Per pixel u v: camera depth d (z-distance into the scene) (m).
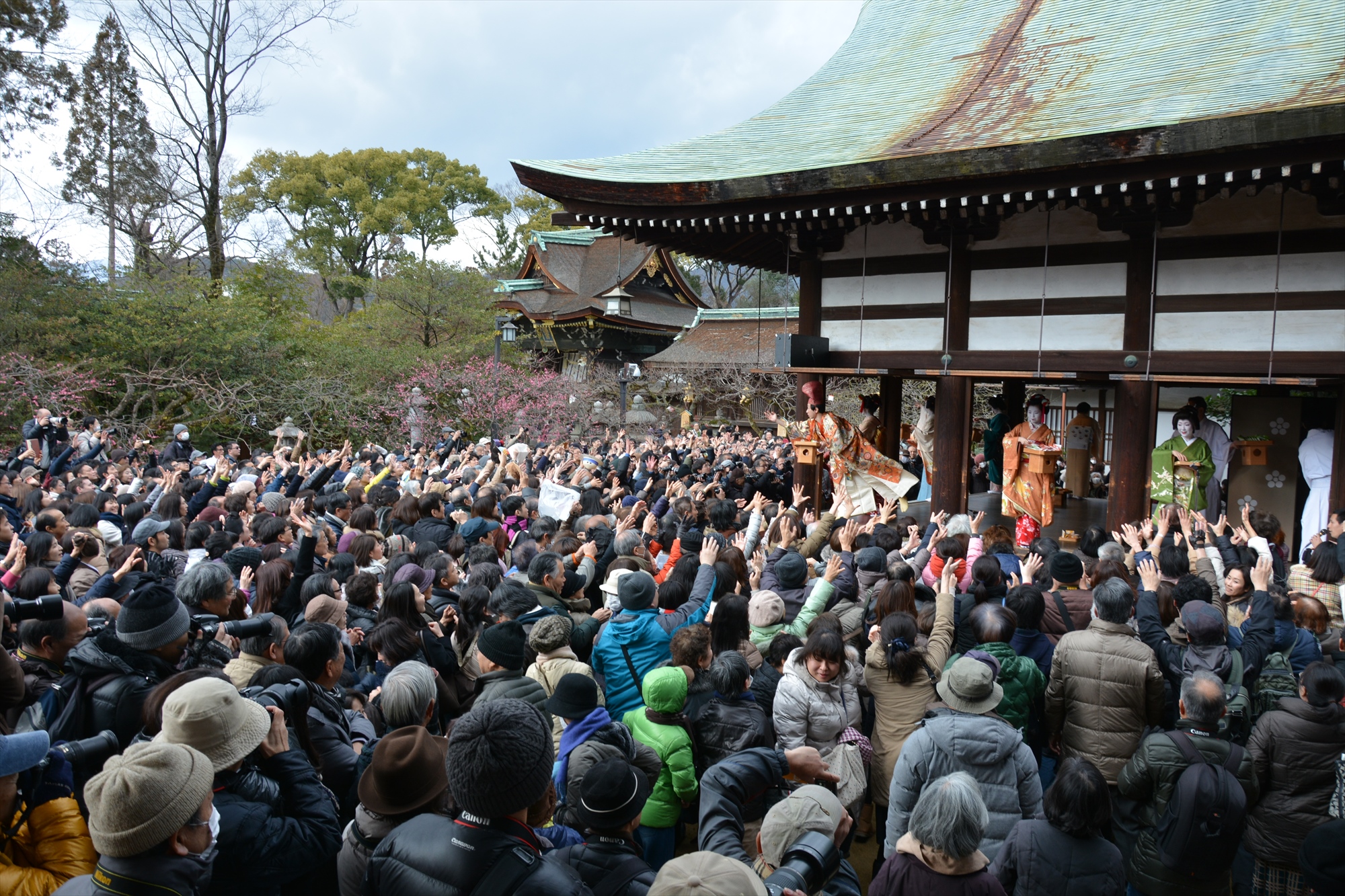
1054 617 5.54
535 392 27.05
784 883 2.37
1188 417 10.20
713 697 4.36
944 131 11.09
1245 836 4.36
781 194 10.46
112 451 12.63
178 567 6.23
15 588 4.75
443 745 3.11
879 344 12.16
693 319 46.72
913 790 3.77
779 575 5.71
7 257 21.02
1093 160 8.61
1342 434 9.25
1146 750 3.93
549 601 5.45
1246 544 7.46
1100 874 3.16
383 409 24.11
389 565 6.08
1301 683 4.23
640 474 12.09
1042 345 10.88
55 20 22.91
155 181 29.17
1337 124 7.32
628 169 12.01
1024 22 13.98
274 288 30.80
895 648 4.62
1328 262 9.15
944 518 11.06
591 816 2.82
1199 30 11.66
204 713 2.79
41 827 2.80
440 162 62.72
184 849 2.42
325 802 3.15
